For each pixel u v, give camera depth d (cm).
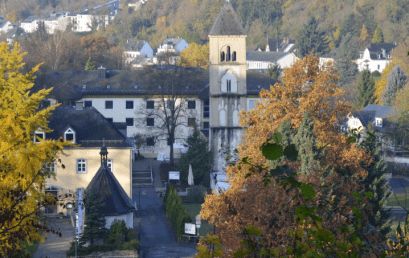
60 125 7206
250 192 3809
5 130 1938
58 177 7006
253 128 5769
